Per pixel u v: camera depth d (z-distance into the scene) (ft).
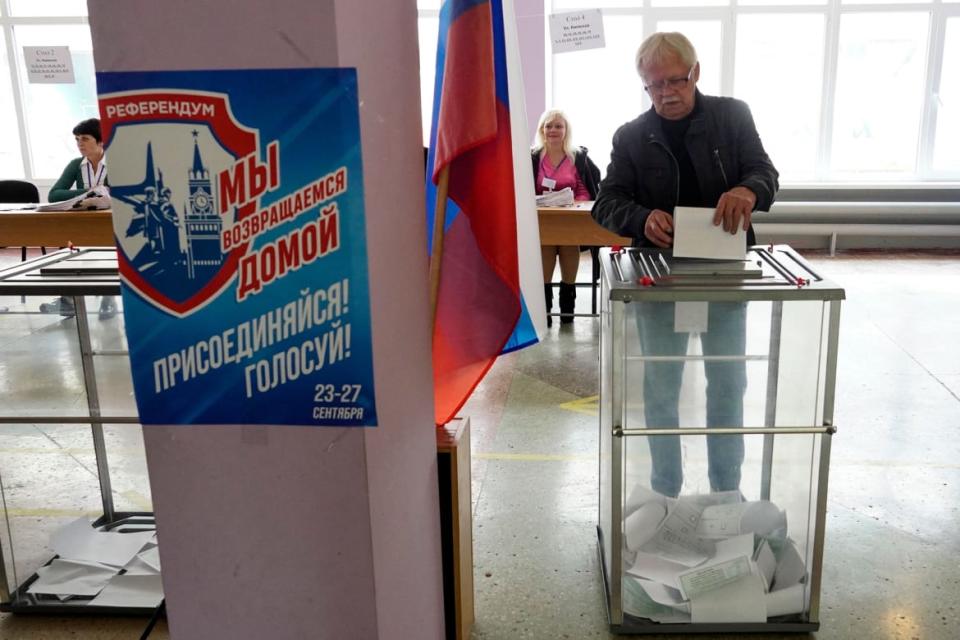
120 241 4.00
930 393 12.25
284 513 4.30
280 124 3.79
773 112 25.35
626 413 6.19
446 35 5.28
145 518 8.08
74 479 8.47
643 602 6.52
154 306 4.07
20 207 16.61
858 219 24.36
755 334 5.97
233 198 3.90
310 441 4.18
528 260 5.91
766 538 6.58
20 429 7.97
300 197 3.87
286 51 3.70
